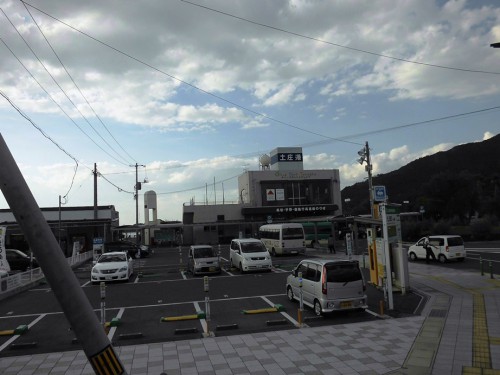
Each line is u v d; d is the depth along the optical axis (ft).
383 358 26.32
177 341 31.48
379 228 57.77
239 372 24.57
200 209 183.73
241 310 43.34
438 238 83.15
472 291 48.70
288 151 191.93
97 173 146.41
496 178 278.87
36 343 32.09
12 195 10.54
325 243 152.56
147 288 61.16
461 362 25.12
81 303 11.18
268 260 75.66
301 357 26.99
